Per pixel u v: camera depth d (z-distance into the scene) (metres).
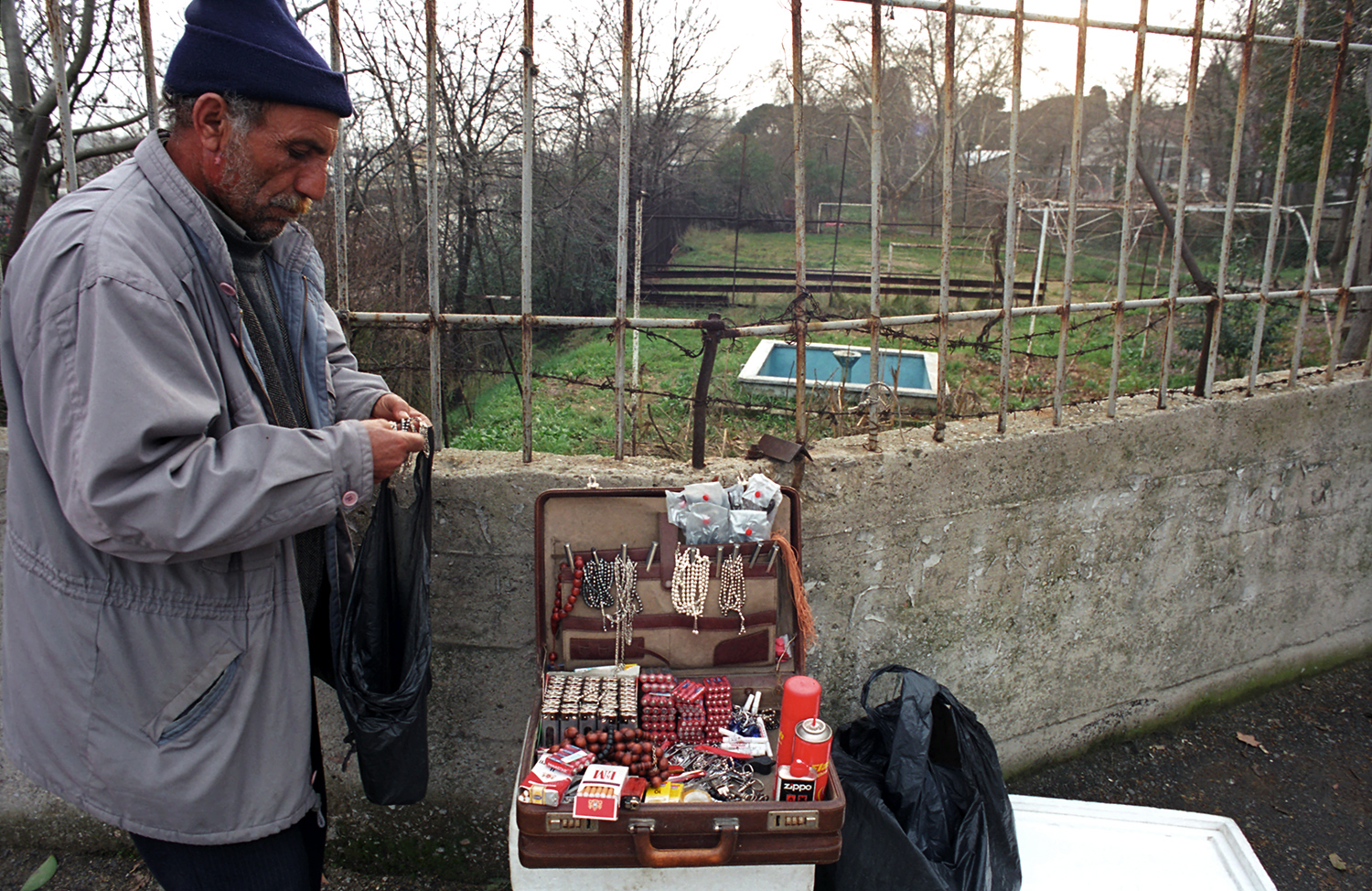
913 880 1.94
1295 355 3.17
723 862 1.63
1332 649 3.62
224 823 1.50
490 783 2.53
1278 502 3.21
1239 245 9.45
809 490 2.38
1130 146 2.58
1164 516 2.98
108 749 1.42
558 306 12.14
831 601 2.52
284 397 1.62
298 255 1.69
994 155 22.83
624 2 2.02
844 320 2.41
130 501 1.25
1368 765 3.12
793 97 2.20
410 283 7.59
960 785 2.19
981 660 2.81
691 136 17.30
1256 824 2.84
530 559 2.32
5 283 1.35
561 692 1.84
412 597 1.75
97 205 1.33
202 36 1.33
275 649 1.52
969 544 2.65
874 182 2.32
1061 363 2.68
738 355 8.82
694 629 1.97
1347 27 2.87
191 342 1.35
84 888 2.44
